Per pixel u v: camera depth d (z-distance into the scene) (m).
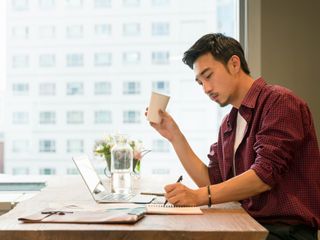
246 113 1.51
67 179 2.17
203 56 1.49
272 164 1.32
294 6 2.51
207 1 2.75
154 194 1.59
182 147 1.72
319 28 2.50
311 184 1.41
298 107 1.43
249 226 1.04
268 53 2.51
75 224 1.05
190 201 1.29
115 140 1.97
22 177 2.80
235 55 1.50
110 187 1.79
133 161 2.11
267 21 2.51
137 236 0.99
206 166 1.75
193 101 2.75
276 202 1.39
